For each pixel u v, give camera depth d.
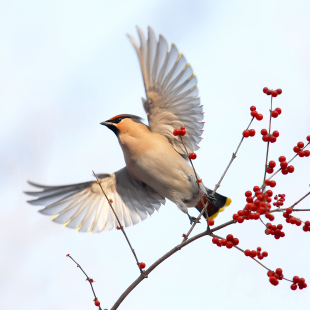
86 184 11.48
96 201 11.57
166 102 10.73
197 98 10.63
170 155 10.88
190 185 10.96
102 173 11.62
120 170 11.72
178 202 11.07
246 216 7.73
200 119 10.88
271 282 7.59
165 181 11.01
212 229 7.95
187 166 10.95
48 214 10.97
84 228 11.21
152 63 10.42
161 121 11.02
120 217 11.69
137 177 11.50
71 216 11.20
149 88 10.55
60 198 11.16
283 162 8.12
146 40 10.34
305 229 7.48
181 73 10.48
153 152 10.88
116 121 11.29
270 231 7.67
